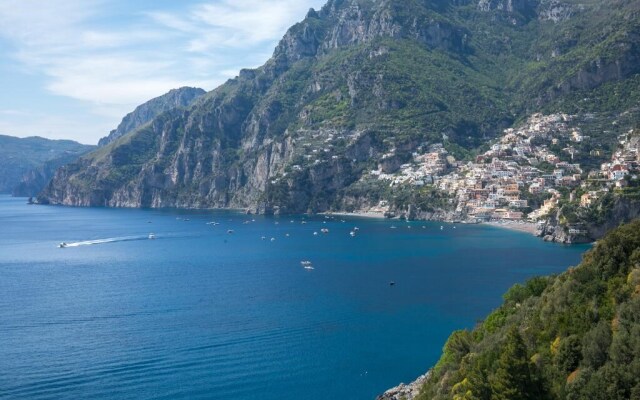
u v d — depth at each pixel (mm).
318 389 130875
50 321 181625
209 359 147375
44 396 126188
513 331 84062
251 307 196750
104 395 126750
